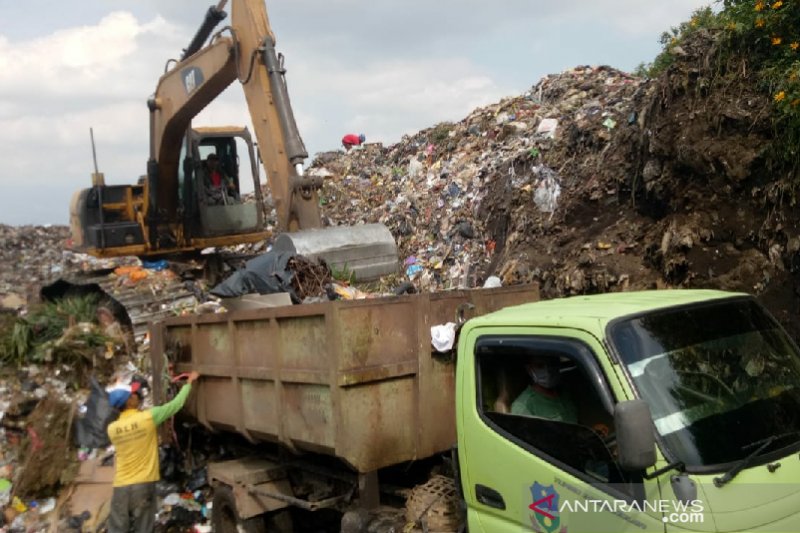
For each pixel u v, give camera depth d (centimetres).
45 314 991
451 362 497
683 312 367
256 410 558
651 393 327
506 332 387
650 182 836
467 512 405
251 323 554
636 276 814
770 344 382
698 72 786
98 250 1170
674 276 768
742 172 714
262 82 849
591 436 336
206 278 1220
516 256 998
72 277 1160
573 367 352
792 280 670
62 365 906
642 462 292
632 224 878
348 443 450
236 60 877
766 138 708
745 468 311
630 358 335
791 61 704
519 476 369
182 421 720
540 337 368
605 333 340
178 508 712
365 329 457
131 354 954
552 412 363
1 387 876
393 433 470
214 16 930
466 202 1251
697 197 765
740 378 355
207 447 739
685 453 312
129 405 628
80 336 934
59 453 773
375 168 1683
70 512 730
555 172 1066
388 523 451
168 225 1194
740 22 752
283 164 849
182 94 999
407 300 479
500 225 1127
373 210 1473
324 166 1794
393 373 467
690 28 945
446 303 501
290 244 833
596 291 848
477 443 394
